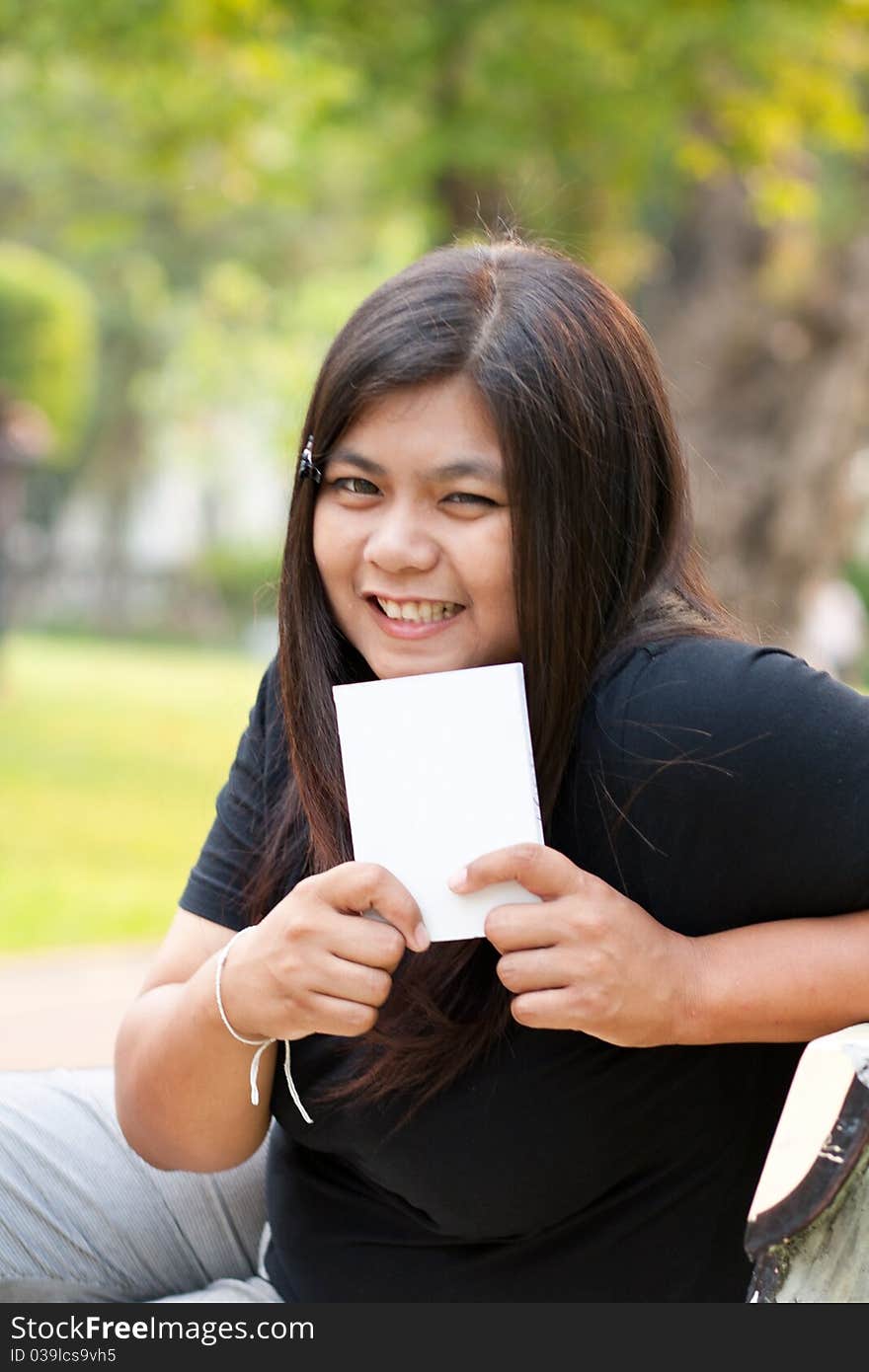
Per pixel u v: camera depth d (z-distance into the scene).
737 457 8.22
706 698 1.39
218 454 25.53
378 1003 1.35
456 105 6.58
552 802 1.44
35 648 18.19
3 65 7.36
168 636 25.88
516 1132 1.46
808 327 8.20
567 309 1.45
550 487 1.41
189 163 8.09
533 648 1.43
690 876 1.41
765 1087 1.54
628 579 1.49
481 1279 1.53
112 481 26.64
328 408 1.46
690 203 7.98
